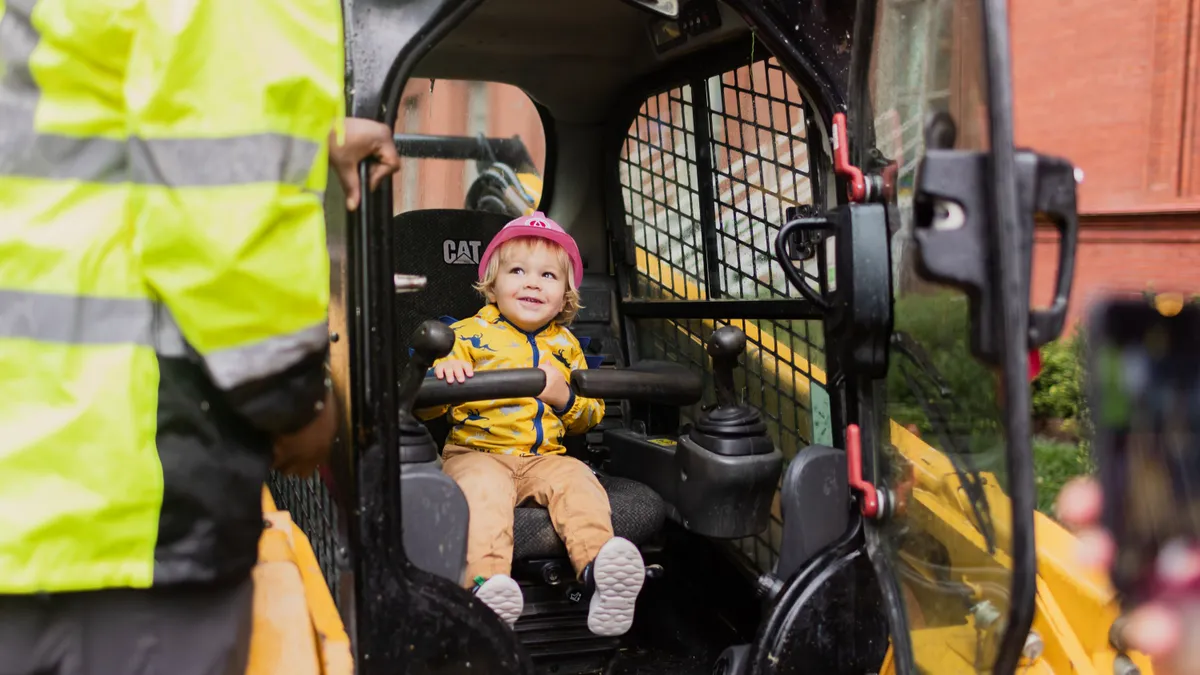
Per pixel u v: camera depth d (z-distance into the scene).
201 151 1.00
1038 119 5.49
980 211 1.09
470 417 2.08
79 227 1.03
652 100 2.67
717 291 2.46
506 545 1.81
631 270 2.86
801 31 1.62
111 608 1.06
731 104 2.33
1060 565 1.71
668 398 1.94
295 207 1.05
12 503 0.99
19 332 1.01
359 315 1.37
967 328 1.15
